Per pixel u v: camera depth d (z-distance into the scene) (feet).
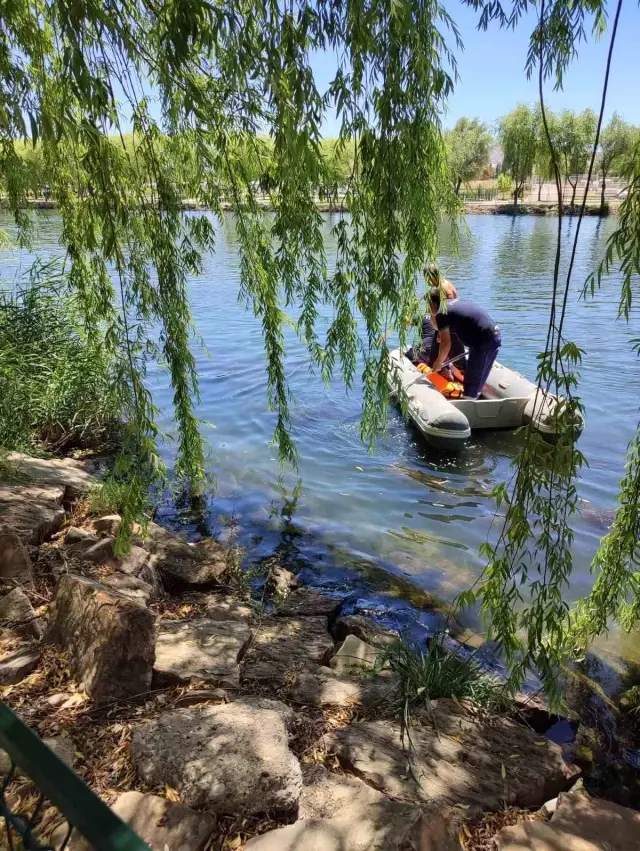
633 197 6.89
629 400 23.35
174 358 14.16
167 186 12.33
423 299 12.98
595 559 9.58
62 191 13.15
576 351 7.43
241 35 8.64
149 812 5.96
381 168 9.99
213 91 10.36
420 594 13.03
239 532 15.44
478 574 13.73
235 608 11.60
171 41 8.01
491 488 17.78
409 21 8.69
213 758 6.52
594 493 16.88
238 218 12.84
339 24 8.86
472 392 21.81
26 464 15.70
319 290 12.70
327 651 10.41
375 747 7.66
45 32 11.09
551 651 8.61
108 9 8.49
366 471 18.76
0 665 8.10
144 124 11.64
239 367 27.81
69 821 2.48
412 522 15.98
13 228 27.99
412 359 24.53
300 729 7.98
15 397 17.60
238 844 5.87
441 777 7.33
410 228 11.09
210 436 21.02
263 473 18.52
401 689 9.17
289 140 8.58
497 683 9.58
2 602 9.48
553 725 9.48
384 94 9.48
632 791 8.39
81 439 19.76
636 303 38.70
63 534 13.03
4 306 20.35
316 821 6.05
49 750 2.63
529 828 6.64
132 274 11.87
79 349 19.97
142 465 11.28
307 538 15.20
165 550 13.07
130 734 7.11
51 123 8.39
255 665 9.52
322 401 24.08
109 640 7.76
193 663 8.84
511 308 38.19
